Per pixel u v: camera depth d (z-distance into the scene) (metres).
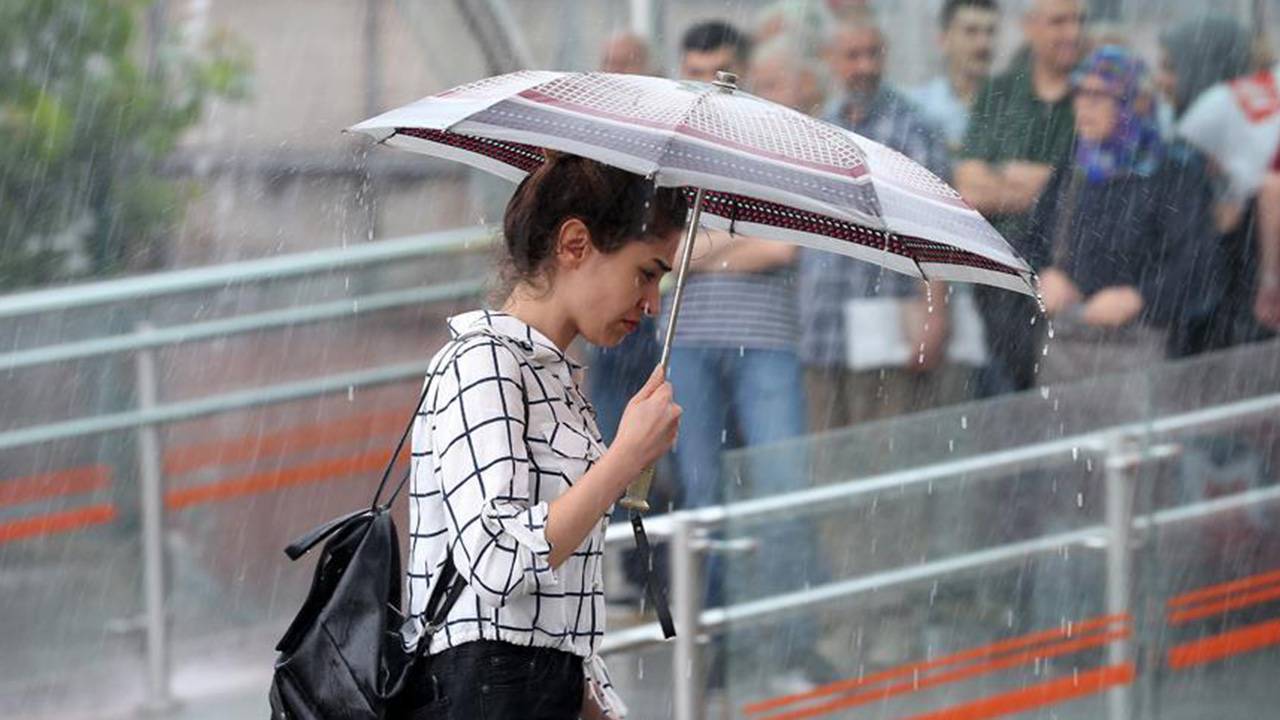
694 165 8.92
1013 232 20.55
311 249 26.42
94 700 19.17
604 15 24.25
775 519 16.47
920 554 16.83
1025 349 20.25
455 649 9.27
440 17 25.67
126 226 25.92
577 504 9.02
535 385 9.37
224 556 19.97
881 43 20.23
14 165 25.41
